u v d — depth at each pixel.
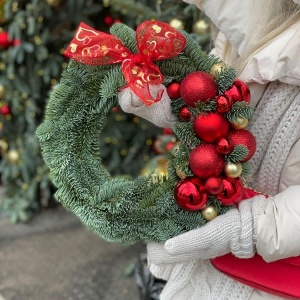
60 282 2.79
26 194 3.47
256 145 1.27
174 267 1.39
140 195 1.20
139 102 1.20
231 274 1.29
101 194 1.18
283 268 1.25
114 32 1.22
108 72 1.21
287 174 1.26
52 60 3.19
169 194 1.21
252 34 1.28
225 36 1.33
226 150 1.16
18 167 3.36
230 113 1.17
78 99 1.23
